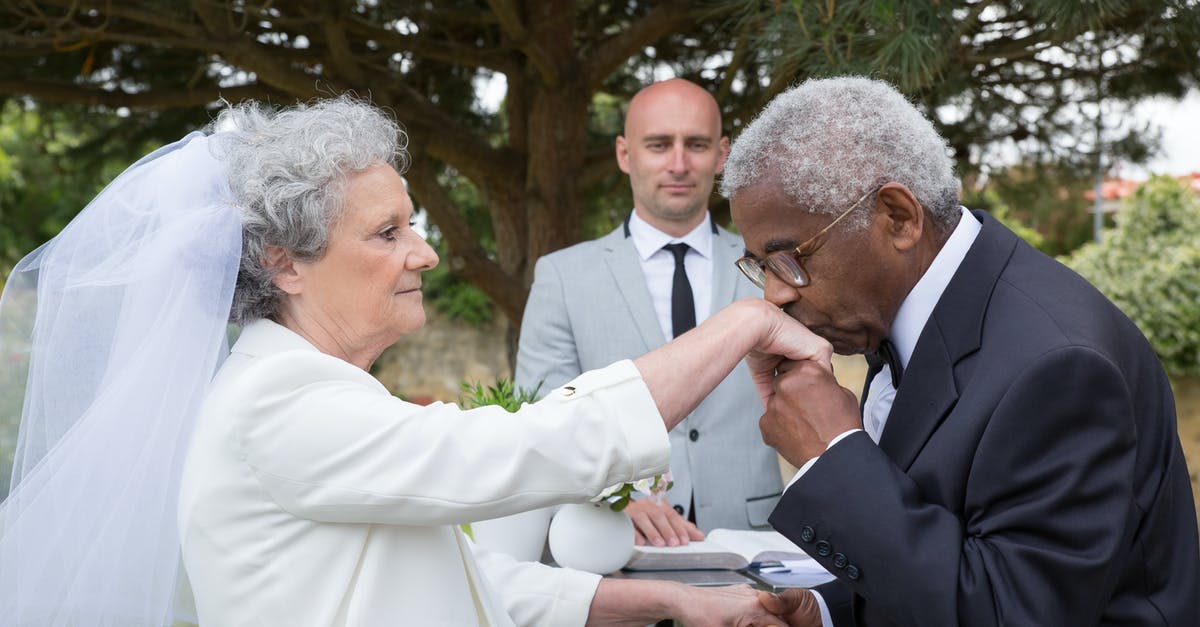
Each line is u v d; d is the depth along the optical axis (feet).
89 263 5.05
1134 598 4.85
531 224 17.10
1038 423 4.53
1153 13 10.28
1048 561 4.40
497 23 15.66
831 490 4.91
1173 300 28.35
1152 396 5.03
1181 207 30.30
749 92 15.84
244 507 4.58
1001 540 4.55
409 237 5.08
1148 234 30.22
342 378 4.75
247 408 4.54
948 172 5.18
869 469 4.88
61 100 14.66
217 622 4.66
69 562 4.92
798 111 5.10
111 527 4.91
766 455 10.00
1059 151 15.84
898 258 5.05
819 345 5.24
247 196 4.87
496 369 48.91
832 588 6.39
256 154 4.95
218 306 4.85
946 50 9.00
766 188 5.05
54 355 5.08
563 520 7.18
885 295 5.12
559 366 10.57
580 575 6.18
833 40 8.59
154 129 17.44
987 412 4.70
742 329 5.17
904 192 4.90
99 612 4.94
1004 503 4.61
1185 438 26.50
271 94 15.64
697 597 6.11
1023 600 4.40
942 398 4.94
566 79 16.30
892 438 5.14
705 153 10.68
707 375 5.05
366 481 4.56
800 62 9.11
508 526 7.30
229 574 4.60
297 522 4.64
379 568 4.75
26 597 4.94
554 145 16.75
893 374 5.39
